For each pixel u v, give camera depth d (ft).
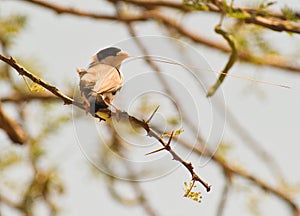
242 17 26.94
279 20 27.91
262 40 32.96
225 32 27.68
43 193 37.45
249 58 34.01
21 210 37.09
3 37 34.73
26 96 36.29
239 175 38.32
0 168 36.06
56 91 21.20
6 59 21.34
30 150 36.29
